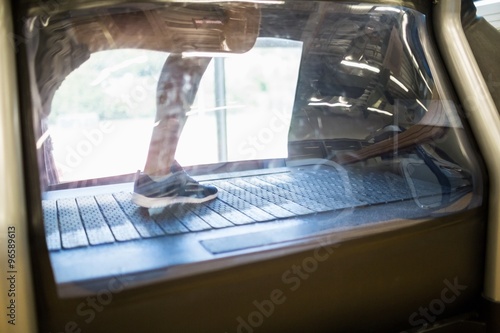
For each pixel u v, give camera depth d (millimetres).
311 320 948
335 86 1604
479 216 1097
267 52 1383
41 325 749
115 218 1166
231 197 1369
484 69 1195
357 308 992
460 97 1158
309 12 1154
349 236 985
